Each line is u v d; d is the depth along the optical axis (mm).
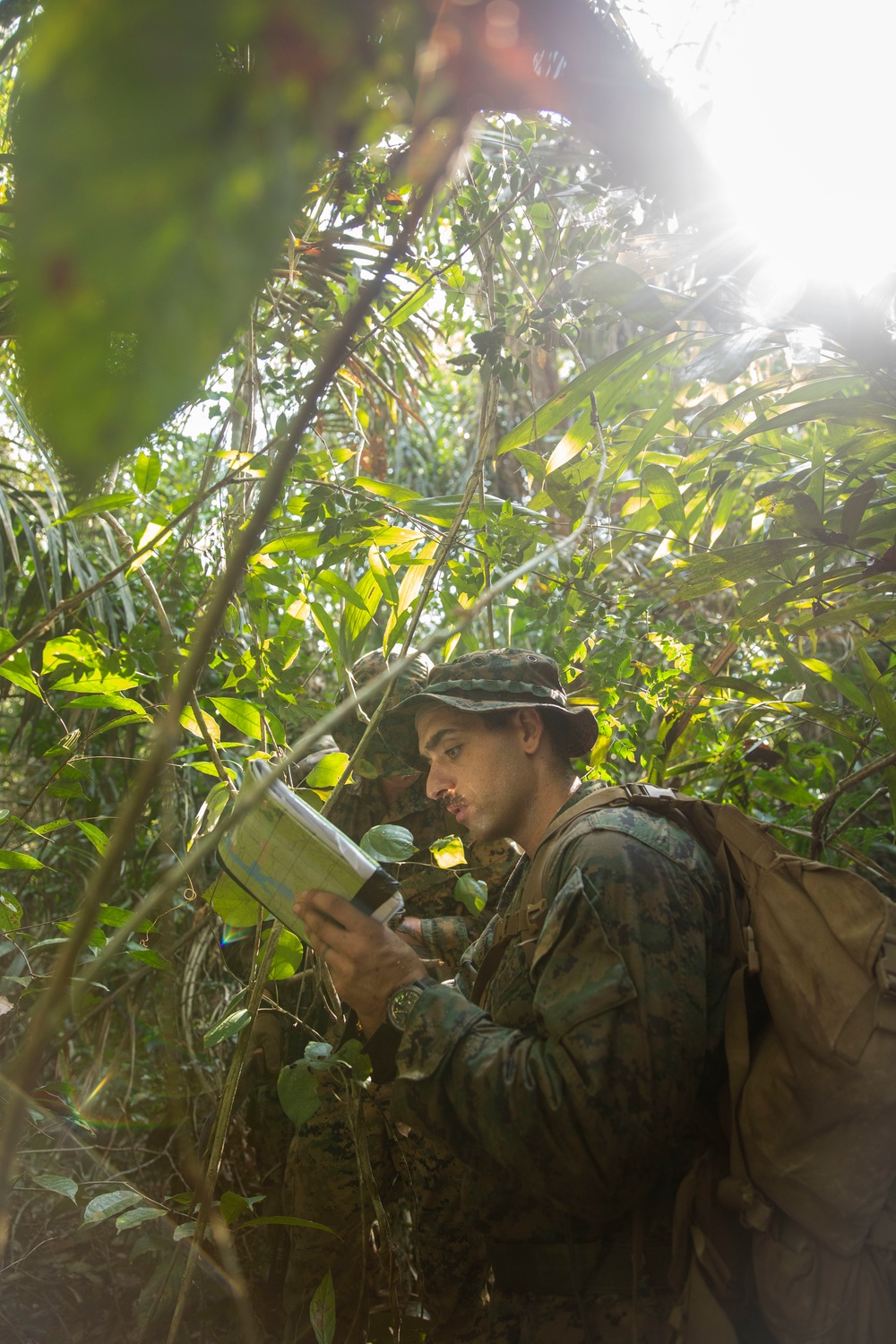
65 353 229
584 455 1809
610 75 591
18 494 2682
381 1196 2002
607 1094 1055
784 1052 1100
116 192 233
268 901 1247
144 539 1703
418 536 1747
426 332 2732
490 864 2123
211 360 236
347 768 1458
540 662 1475
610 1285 1174
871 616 1690
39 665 2510
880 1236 1074
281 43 261
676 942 1118
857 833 2199
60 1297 1953
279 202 249
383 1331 1901
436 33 432
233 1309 1977
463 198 1705
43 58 238
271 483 413
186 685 415
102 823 2541
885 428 1463
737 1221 1122
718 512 2021
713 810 1255
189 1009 2465
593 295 1138
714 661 2125
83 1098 2354
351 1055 1312
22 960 1758
